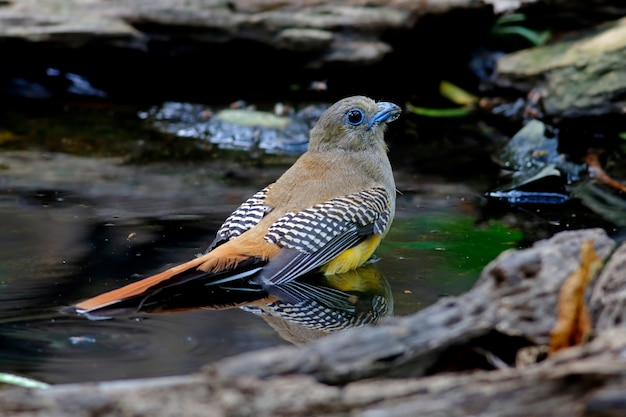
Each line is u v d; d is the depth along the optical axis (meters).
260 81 17.47
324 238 9.96
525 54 16.56
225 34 16.89
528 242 10.84
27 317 8.59
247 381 5.77
